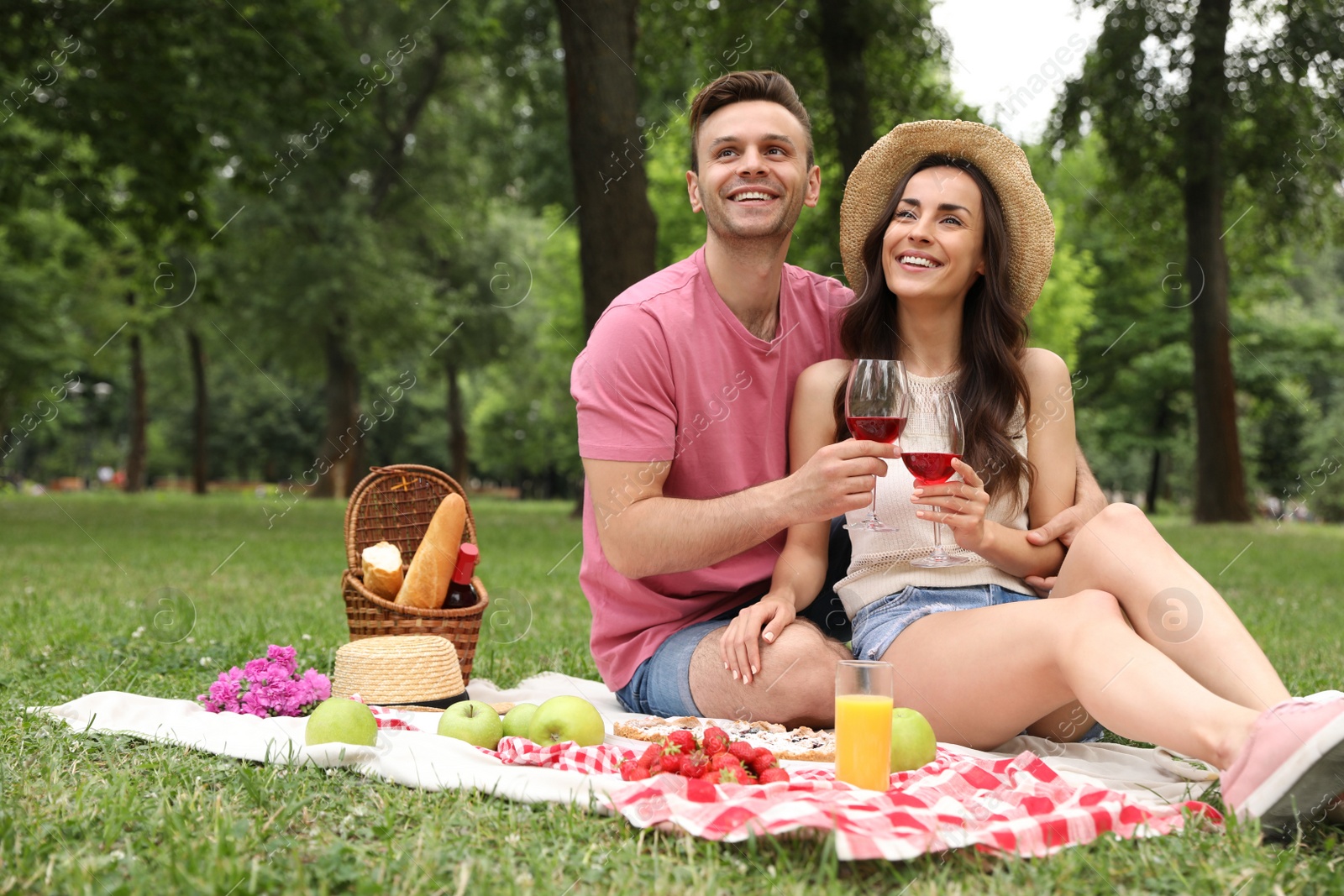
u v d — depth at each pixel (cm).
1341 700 175
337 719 236
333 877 163
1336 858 172
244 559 820
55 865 168
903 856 166
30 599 537
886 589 275
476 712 256
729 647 267
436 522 345
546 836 184
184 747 243
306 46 1126
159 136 1097
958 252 276
